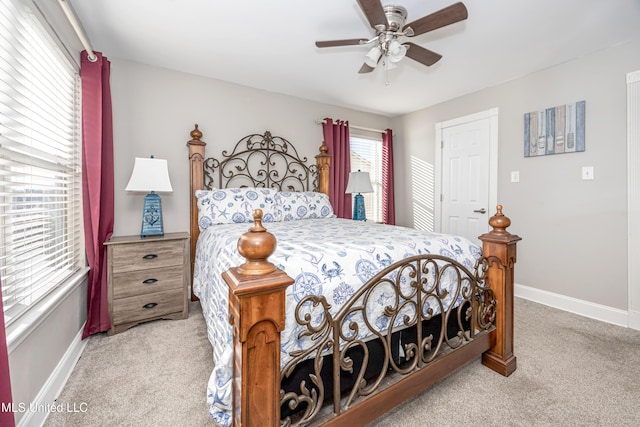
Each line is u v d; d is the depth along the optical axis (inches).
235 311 32.9
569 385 58.6
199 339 77.5
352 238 61.7
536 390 57.1
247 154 122.9
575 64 97.3
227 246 59.6
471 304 60.1
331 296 42.7
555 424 48.6
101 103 78.6
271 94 128.3
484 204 125.1
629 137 86.1
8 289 45.3
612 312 89.9
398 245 55.1
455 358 56.1
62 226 69.6
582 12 73.2
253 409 32.7
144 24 78.6
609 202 90.5
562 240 101.4
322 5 71.5
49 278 59.7
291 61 100.7
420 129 154.6
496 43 88.0
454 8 56.7
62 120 68.7
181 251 90.7
